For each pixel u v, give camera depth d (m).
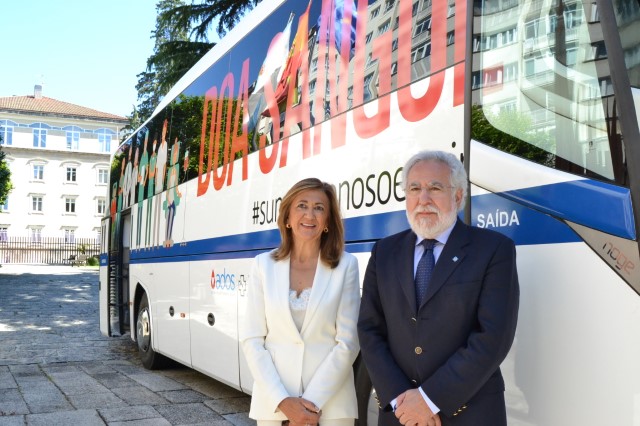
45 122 68.25
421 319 2.60
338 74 4.38
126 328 9.94
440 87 3.40
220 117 6.48
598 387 2.47
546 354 2.68
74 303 18.91
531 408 2.74
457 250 2.61
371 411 3.98
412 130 3.57
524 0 2.98
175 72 15.37
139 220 9.09
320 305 3.07
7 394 6.93
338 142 4.28
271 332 3.13
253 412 3.09
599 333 2.48
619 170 2.49
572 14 2.75
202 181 6.75
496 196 2.97
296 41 5.05
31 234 66.69
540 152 2.80
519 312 2.82
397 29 3.80
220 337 6.10
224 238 6.09
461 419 2.51
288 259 3.20
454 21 3.37
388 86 3.82
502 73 3.04
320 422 3.04
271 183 5.21
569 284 2.60
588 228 2.55
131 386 7.41
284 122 5.09
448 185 2.66
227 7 14.65
